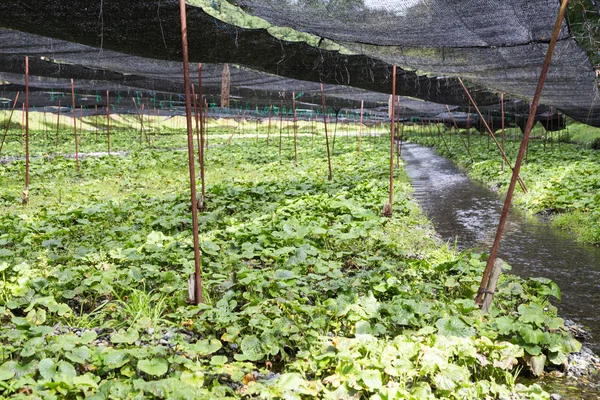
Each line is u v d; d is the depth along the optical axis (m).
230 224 11.16
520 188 16.84
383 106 27.48
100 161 24.38
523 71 10.08
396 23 7.59
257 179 19.23
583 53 8.66
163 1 7.32
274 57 9.80
